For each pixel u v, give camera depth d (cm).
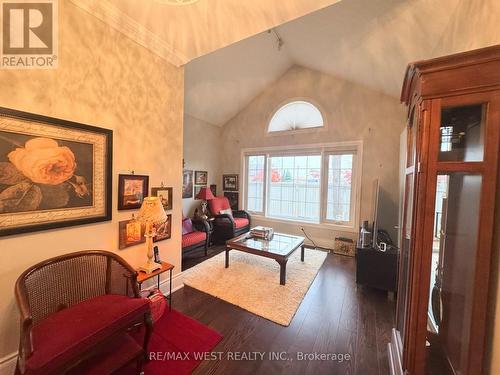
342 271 313
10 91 134
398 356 143
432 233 114
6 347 137
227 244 307
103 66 178
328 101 415
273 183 490
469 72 102
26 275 132
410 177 141
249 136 504
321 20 262
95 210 178
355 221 397
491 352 104
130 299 149
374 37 242
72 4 158
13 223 137
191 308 219
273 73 440
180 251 259
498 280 100
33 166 144
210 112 477
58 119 153
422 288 116
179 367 152
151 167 222
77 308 136
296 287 259
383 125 372
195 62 339
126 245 202
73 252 163
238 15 174
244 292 247
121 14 177
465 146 112
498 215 103
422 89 112
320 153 432
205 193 439
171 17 179
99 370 123
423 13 178
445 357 125
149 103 216
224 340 178
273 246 296
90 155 173
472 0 138
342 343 177
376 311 220
